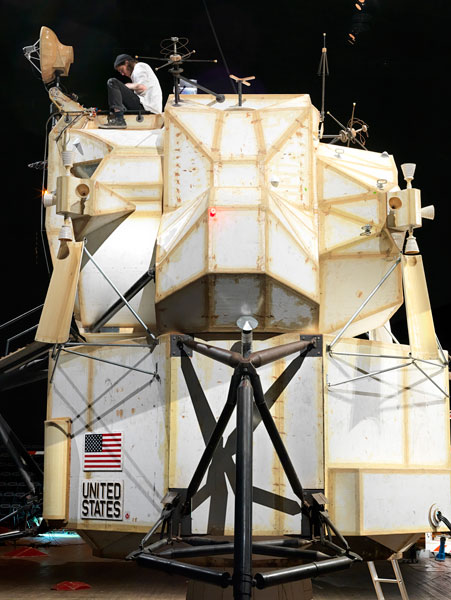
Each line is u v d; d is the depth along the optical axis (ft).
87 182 22.93
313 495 20.36
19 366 33.40
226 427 20.97
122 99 32.55
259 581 17.62
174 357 21.20
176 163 23.08
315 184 23.26
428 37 53.42
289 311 21.45
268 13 54.03
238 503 17.99
